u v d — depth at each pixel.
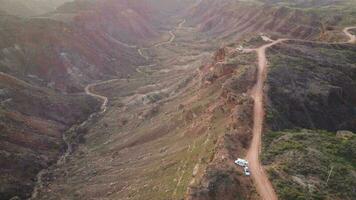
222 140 56.59
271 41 102.62
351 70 85.75
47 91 117.44
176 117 89.81
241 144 56.41
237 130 59.53
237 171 49.12
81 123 110.81
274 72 78.00
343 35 114.44
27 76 123.75
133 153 83.56
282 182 46.78
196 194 46.47
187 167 59.75
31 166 80.81
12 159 79.19
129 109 116.31
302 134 60.66
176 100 106.56
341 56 92.25
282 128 63.53
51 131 99.06
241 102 68.81
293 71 80.19
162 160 71.25
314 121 71.25
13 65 122.75
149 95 123.38
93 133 103.94
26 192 73.56
